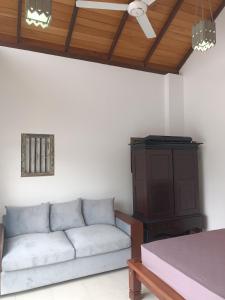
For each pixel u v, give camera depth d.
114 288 2.79
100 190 4.16
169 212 3.96
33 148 3.73
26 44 3.78
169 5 3.79
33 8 1.74
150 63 4.67
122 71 4.45
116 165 4.30
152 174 3.88
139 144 3.99
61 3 3.46
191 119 4.62
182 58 4.72
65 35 3.89
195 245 2.48
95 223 3.66
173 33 4.21
